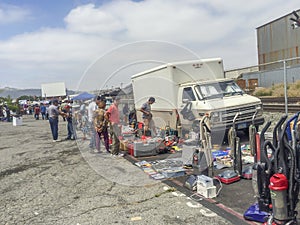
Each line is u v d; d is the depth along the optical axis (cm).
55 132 1105
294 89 1702
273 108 1316
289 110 1191
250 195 420
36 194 502
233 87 907
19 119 2097
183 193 455
